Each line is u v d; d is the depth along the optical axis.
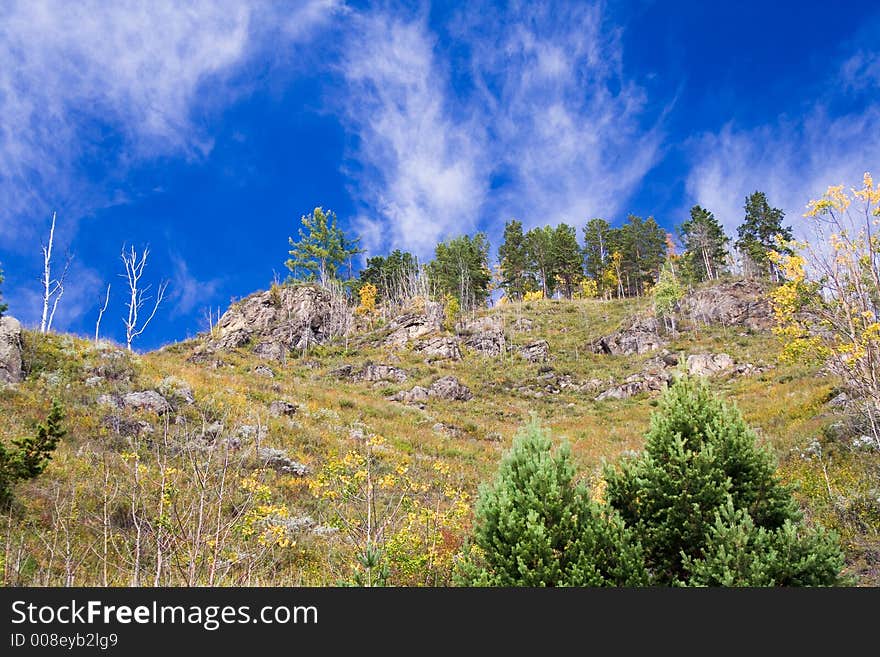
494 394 40.88
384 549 7.23
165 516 6.93
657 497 7.46
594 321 62.31
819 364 12.48
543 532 6.30
